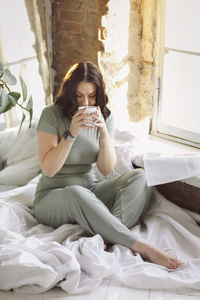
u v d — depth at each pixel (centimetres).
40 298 174
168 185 247
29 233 206
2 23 244
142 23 262
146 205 226
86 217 200
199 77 246
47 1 276
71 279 175
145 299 173
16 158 261
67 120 209
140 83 277
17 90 260
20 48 256
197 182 226
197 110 254
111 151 217
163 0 249
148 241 209
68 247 191
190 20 241
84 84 199
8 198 225
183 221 226
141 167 241
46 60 272
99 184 224
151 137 282
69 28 275
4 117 258
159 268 188
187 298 174
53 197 206
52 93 300
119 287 180
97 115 197
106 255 189
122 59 266
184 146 263
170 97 267
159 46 261
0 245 182
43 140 206
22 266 171
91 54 268
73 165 217
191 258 201
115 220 199
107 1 248
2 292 177
